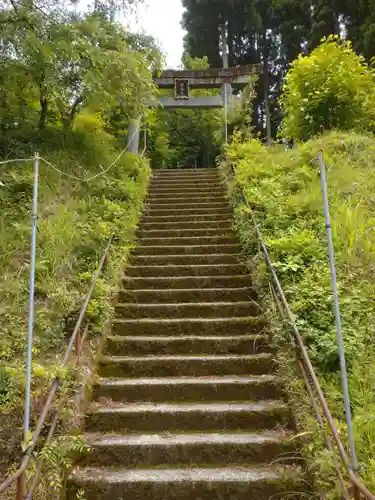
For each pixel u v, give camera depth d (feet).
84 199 20.11
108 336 13.55
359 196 18.19
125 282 16.67
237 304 14.94
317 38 49.03
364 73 26.61
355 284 13.29
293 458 9.33
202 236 20.79
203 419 10.60
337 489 7.73
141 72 25.16
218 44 68.64
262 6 60.39
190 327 14.11
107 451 9.63
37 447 8.70
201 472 9.21
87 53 21.62
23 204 17.52
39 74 21.57
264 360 12.46
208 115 56.54
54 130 25.70
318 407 9.71
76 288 14.26
